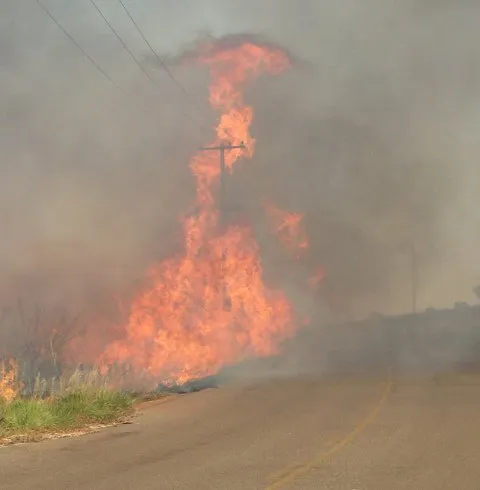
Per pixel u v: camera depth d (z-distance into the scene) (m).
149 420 16.53
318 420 15.95
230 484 9.12
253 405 19.39
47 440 13.53
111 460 11.24
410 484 9.03
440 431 13.85
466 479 9.34
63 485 9.32
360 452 11.58
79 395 17.16
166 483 9.29
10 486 9.30
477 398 19.88
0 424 14.26
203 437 13.69
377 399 20.16
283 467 10.32
